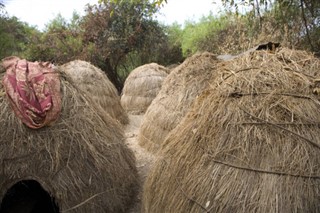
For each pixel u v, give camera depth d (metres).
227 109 2.86
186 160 2.96
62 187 3.48
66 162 3.55
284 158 2.47
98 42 15.27
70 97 3.92
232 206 2.46
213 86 3.26
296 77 2.86
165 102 6.41
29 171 3.44
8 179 3.40
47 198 4.39
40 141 3.51
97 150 3.84
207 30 12.22
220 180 2.60
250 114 2.70
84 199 3.60
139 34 15.55
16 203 4.20
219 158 2.69
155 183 3.33
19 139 3.46
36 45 14.81
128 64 17.72
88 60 14.75
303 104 2.69
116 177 3.99
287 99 2.72
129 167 4.49
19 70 3.79
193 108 3.43
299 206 2.33
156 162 3.55
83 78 8.48
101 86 8.83
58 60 14.73
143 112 10.96
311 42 5.68
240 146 2.63
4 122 3.49
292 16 5.99
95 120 4.07
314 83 2.81
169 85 6.57
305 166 2.44
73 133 3.67
